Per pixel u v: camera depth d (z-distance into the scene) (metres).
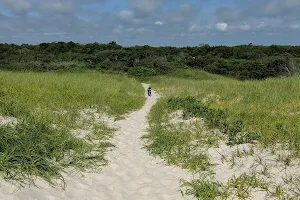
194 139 7.32
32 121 6.59
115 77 30.67
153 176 5.52
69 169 5.25
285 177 4.63
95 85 17.11
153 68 48.12
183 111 10.51
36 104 9.44
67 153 5.92
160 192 4.76
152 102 17.77
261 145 5.96
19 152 4.85
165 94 19.45
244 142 6.36
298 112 8.38
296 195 4.14
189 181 5.12
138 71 44.81
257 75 39.84
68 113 9.31
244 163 5.37
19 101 8.84
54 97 11.02
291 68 35.78
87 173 5.32
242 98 11.70
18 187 4.09
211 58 56.44
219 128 7.70
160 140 7.36
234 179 4.82
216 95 13.49
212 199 4.35
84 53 64.00
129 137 8.37
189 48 73.56
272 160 5.23
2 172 4.33
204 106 10.62
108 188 4.91
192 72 47.53
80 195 4.45
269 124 6.96
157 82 36.25
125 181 5.25
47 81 15.67
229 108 9.48
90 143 7.08
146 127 9.73
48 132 6.55
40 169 4.78
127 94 18.00
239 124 7.29
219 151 6.22
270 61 39.59
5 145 4.93
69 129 7.68
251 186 4.55
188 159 6.04
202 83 21.77
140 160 6.38
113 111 11.61
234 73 46.88
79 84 16.17
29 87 12.35
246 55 60.53
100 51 63.56
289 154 5.33
